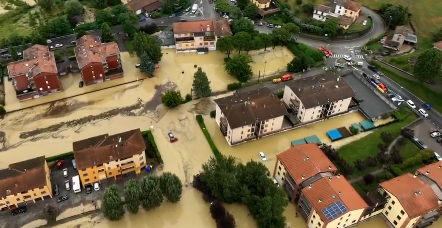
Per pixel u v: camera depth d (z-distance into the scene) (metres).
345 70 186.00
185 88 175.75
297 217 124.56
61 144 147.00
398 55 195.88
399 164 139.75
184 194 131.25
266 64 192.25
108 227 120.94
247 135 148.62
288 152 128.50
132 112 162.62
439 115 163.38
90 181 130.12
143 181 122.19
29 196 123.12
